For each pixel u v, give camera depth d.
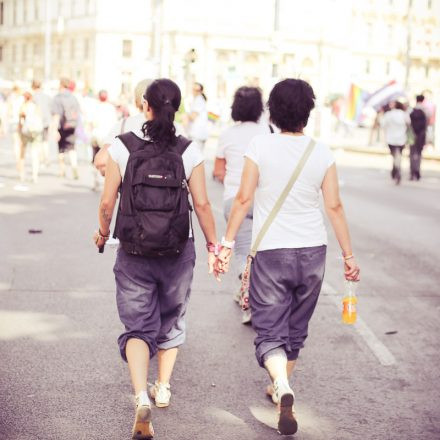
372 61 123.50
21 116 24.52
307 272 6.68
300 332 6.95
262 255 6.68
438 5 130.12
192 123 25.70
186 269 6.79
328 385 7.99
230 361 8.61
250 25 105.88
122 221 6.48
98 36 101.12
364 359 8.84
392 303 11.38
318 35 111.12
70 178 26.42
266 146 6.63
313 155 6.61
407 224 18.98
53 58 111.56
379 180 30.12
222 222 18.20
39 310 10.40
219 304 10.99
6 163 31.00
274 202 6.62
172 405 7.36
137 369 6.46
